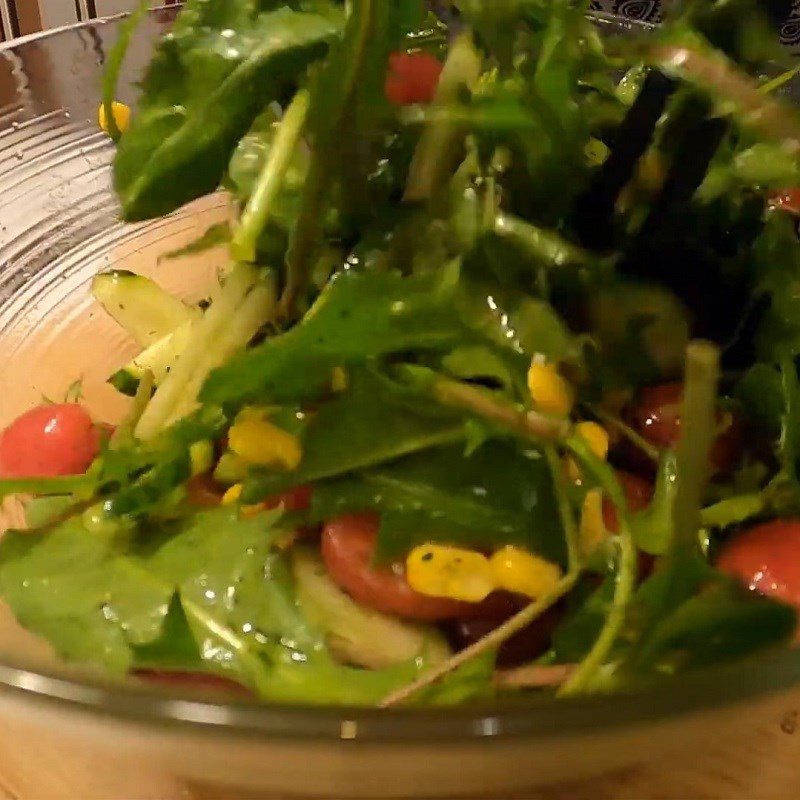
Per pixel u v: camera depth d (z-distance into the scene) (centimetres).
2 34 43
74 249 30
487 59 25
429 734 17
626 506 20
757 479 23
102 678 18
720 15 22
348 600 22
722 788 21
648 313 23
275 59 23
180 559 22
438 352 22
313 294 24
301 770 19
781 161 24
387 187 24
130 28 24
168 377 25
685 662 19
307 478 22
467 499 21
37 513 23
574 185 24
